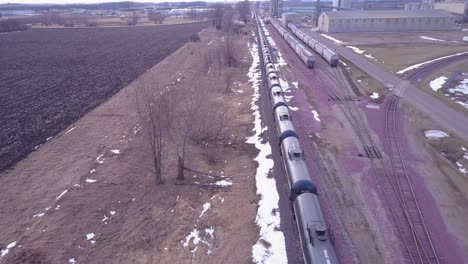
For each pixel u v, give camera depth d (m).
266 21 160.50
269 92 43.88
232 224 22.59
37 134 35.69
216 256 20.05
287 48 84.56
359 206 23.91
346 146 32.47
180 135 34.28
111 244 20.62
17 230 21.41
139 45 91.81
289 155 24.89
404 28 105.56
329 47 82.38
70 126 37.53
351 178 27.23
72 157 30.52
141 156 30.67
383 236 21.19
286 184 26.30
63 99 46.91
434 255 19.67
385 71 58.91
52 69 64.94
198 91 48.84
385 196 24.97
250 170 28.86
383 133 35.06
